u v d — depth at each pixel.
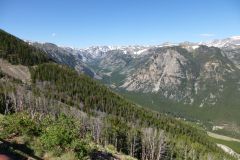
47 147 25.09
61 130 26.06
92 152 30.11
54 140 25.22
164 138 160.38
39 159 22.98
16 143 24.61
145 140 147.50
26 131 27.02
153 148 140.12
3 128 26.72
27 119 27.94
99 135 133.12
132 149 148.25
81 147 26.19
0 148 21.14
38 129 28.11
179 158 157.00
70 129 27.59
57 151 25.03
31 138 26.48
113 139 141.88
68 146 25.58
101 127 140.38
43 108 150.75
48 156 24.39
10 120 27.41
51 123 30.55
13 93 160.50
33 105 147.50
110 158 33.66
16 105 148.88
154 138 148.25
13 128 26.77
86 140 28.19
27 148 24.33
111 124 164.12
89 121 138.12
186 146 167.75
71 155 25.09
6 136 25.86
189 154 164.12
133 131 156.50
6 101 152.00
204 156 167.50
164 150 148.75
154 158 146.38
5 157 20.00
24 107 143.38
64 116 31.23
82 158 25.72
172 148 160.38
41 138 25.72
